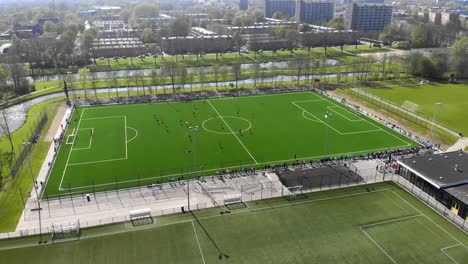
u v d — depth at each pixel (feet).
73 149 401.70
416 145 411.75
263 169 358.43
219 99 572.51
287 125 467.93
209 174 349.82
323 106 538.88
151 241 257.55
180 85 648.38
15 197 311.06
